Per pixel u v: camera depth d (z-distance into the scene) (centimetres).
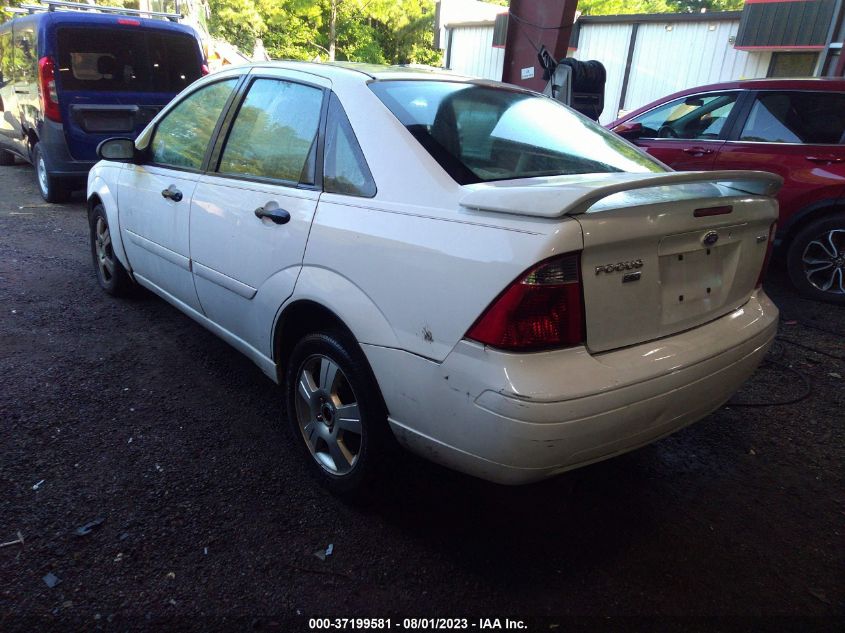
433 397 209
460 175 227
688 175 208
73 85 745
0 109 975
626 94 1578
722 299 246
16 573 218
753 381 399
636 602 221
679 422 231
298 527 249
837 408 365
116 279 471
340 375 257
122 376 365
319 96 279
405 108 255
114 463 283
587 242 188
